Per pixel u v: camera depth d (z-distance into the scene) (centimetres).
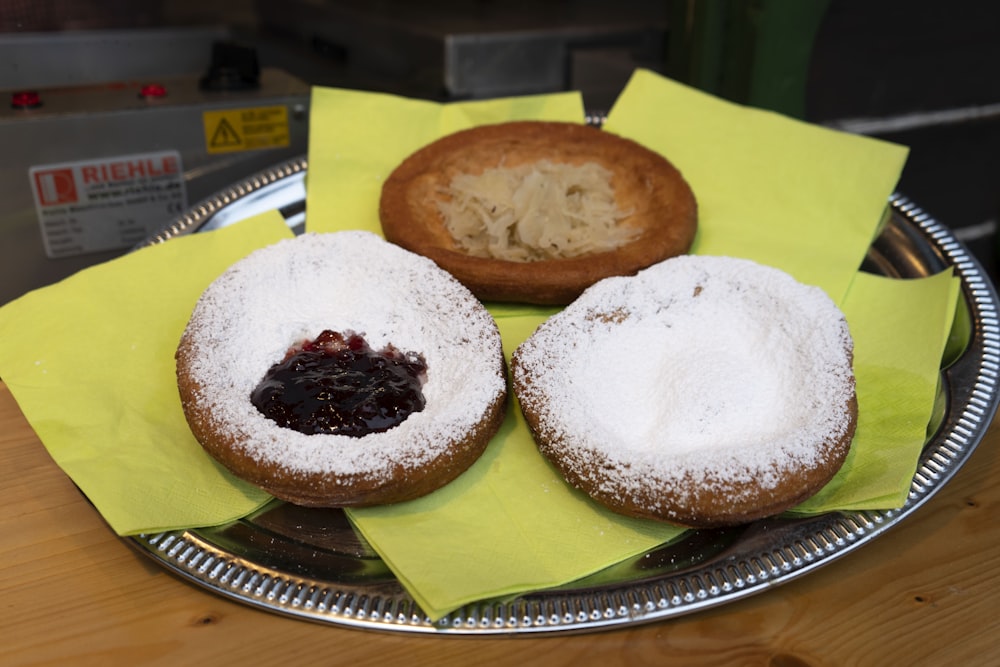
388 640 32
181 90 60
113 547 35
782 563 33
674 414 38
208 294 43
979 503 37
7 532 36
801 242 50
